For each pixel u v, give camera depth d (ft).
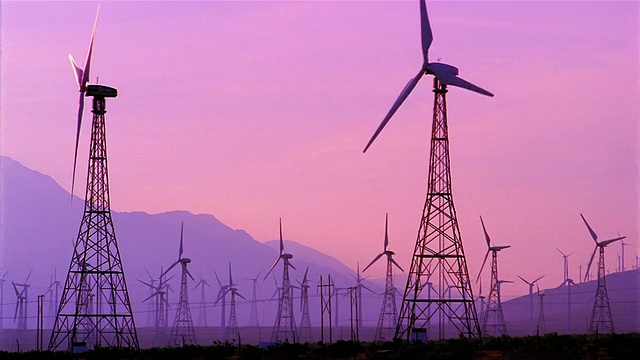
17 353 595.06
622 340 504.84
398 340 584.81
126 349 615.16
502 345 549.95
